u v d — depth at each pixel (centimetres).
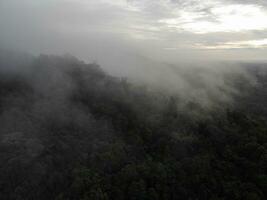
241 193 4838
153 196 4638
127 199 4594
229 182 5134
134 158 5625
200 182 5112
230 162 5834
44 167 4903
